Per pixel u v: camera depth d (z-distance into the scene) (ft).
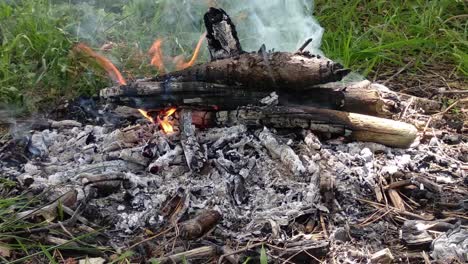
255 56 5.03
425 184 4.85
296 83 5.00
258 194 4.71
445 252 4.27
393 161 5.03
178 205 4.65
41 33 6.23
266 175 4.82
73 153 5.17
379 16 7.25
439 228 4.50
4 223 4.46
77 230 4.49
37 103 5.83
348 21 7.13
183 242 4.40
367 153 5.02
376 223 4.57
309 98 5.16
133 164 4.97
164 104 5.17
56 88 6.00
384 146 5.12
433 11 7.11
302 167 4.76
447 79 6.39
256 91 5.09
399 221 4.60
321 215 4.58
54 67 6.05
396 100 5.80
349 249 4.33
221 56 5.28
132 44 6.54
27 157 5.19
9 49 6.04
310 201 4.62
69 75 6.06
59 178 4.86
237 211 4.60
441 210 4.70
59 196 4.68
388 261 4.23
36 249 4.37
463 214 4.65
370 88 5.54
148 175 4.87
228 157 4.92
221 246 4.32
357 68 6.47
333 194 4.66
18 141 5.36
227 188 4.68
